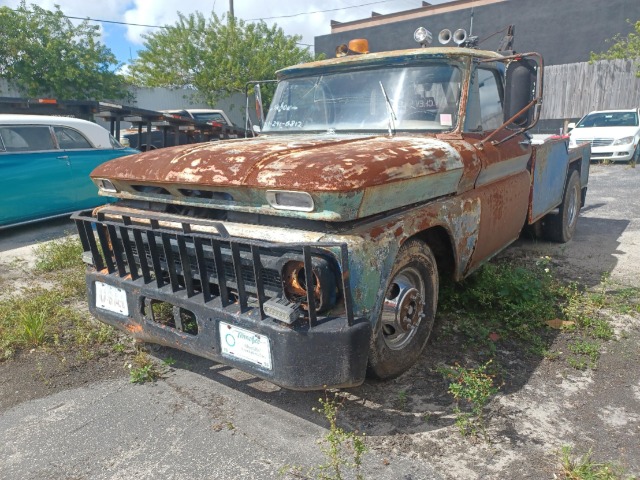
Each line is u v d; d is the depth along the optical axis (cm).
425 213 307
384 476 244
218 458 259
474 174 355
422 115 374
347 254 242
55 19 2012
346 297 245
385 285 273
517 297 425
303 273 254
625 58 1988
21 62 1958
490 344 360
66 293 482
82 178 792
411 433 275
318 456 259
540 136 573
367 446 265
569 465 245
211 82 2272
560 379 326
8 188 707
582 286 489
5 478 250
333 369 248
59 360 361
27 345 379
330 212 247
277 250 257
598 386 318
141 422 290
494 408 296
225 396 314
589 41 2255
